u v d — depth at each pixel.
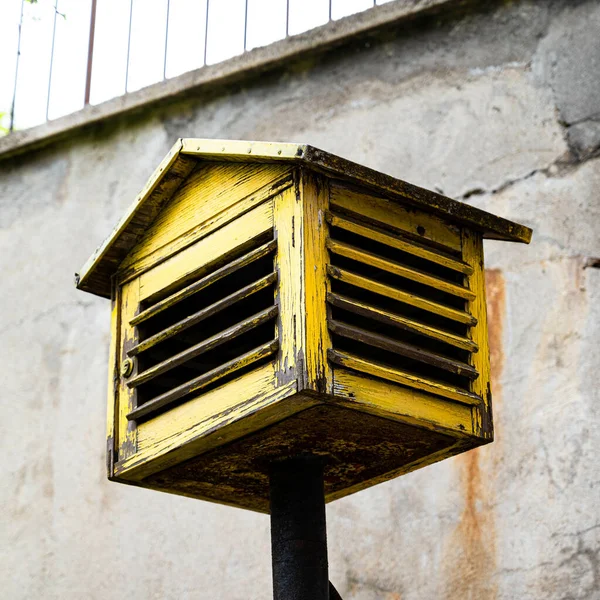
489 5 3.89
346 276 2.26
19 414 4.22
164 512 3.82
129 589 3.77
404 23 3.99
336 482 2.55
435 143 3.80
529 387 3.41
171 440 2.35
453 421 2.33
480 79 3.81
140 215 2.58
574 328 3.41
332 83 4.05
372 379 2.22
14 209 4.60
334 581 3.45
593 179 3.54
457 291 2.47
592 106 3.63
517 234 2.59
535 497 3.28
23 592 3.95
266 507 2.70
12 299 4.43
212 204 2.47
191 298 2.61
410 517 3.43
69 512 3.99
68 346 4.24
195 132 4.28
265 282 2.25
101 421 4.04
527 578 3.20
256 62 4.18
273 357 2.20
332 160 2.27
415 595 3.32
